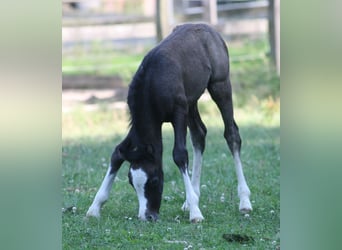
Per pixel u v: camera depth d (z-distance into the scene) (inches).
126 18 1143.0
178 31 498.6
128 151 454.0
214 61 505.0
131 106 462.0
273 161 629.9
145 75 465.1
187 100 481.7
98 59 1181.7
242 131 784.9
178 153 464.8
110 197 523.2
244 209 481.4
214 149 687.1
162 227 441.1
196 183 509.4
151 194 450.9
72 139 773.9
